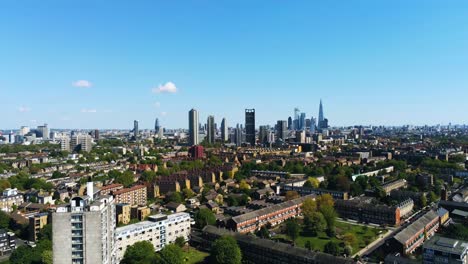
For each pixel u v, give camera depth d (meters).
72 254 188.12
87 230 187.25
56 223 186.75
